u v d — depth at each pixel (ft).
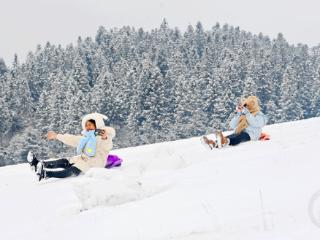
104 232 11.69
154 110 318.04
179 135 316.19
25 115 365.40
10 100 368.89
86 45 519.60
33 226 13.97
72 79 360.28
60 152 296.30
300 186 12.93
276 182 13.89
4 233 13.78
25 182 24.54
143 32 558.56
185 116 328.49
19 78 392.27
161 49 477.77
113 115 329.72
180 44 505.66
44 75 449.89
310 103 414.82
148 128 314.96
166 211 12.55
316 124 35.42
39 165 23.63
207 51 468.34
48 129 314.96
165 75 408.87
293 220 10.16
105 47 504.84
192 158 24.22
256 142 27.86
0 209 17.47
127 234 11.19
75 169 24.13
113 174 16.89
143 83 326.03
